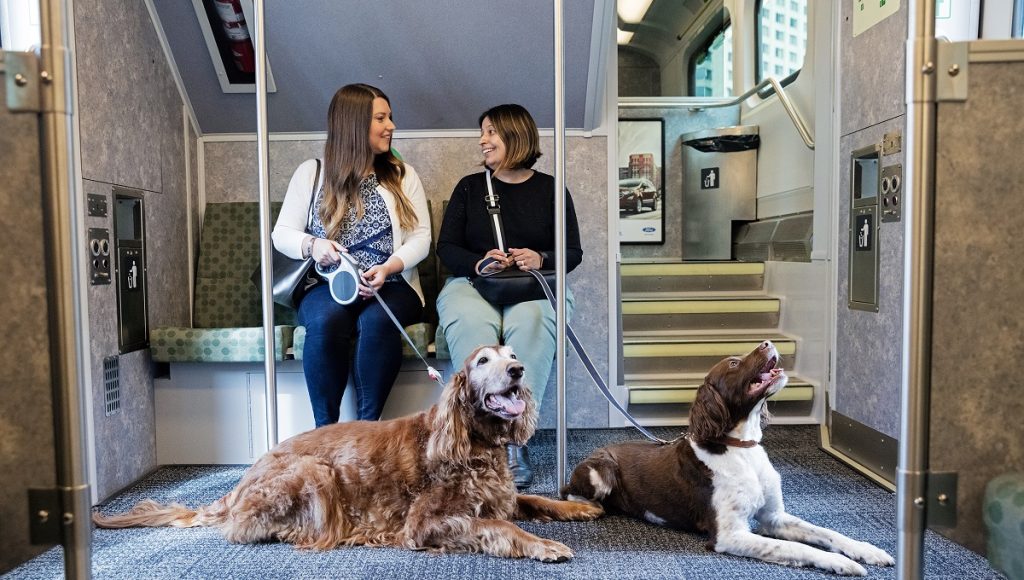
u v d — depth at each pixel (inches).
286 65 141.4
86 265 107.8
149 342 128.9
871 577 77.5
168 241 138.0
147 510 97.8
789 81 187.9
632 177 233.0
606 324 157.3
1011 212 57.9
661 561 83.2
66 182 57.7
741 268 192.2
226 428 131.6
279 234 125.0
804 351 164.7
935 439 58.9
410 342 111.9
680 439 95.1
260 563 84.0
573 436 149.6
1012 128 57.4
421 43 139.5
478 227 131.1
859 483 116.8
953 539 59.9
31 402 58.8
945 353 58.5
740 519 85.6
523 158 131.7
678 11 241.3
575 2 133.7
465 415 87.4
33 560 88.7
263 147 105.0
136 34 125.7
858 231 126.3
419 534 86.4
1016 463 59.3
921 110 57.0
